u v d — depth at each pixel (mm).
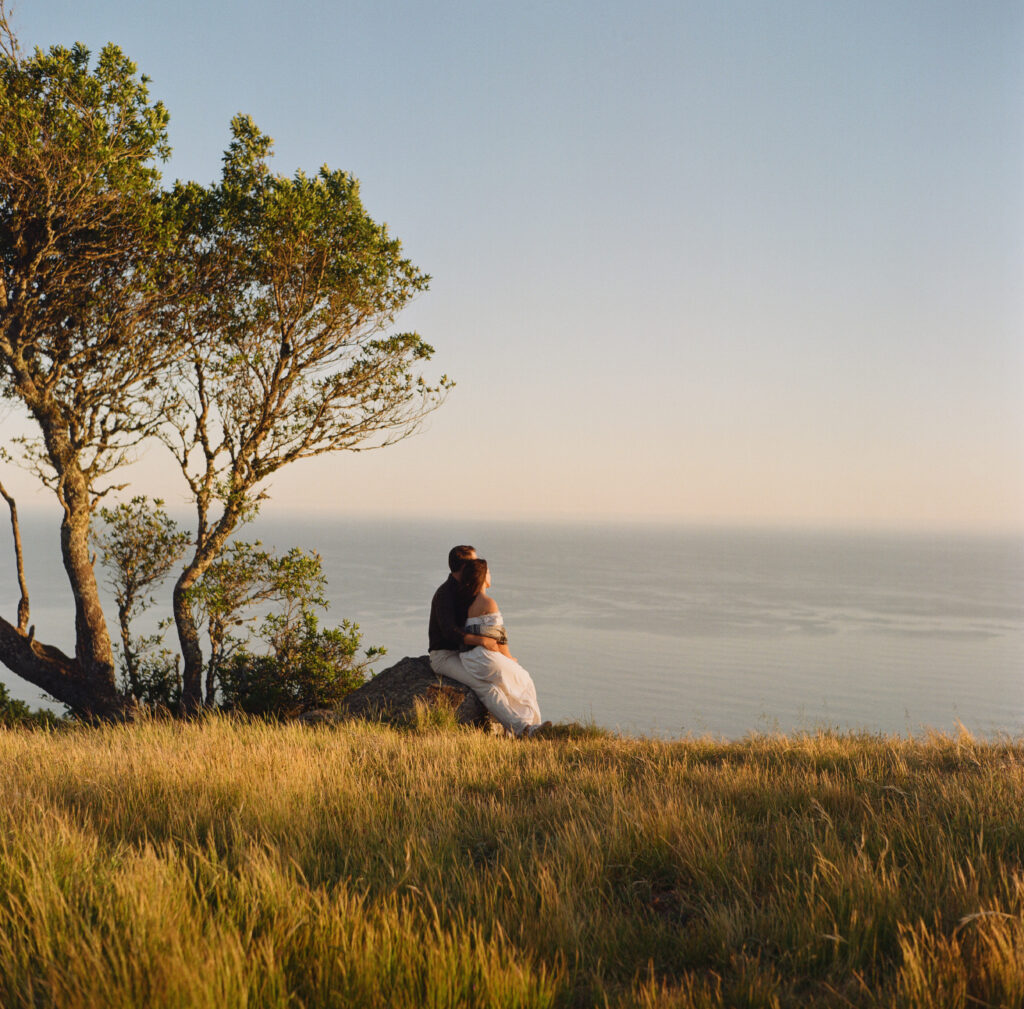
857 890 3385
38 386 13531
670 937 3254
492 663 10797
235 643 15133
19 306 12891
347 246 14625
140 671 15750
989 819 4445
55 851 3887
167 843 4242
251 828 4613
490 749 8031
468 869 3928
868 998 2652
